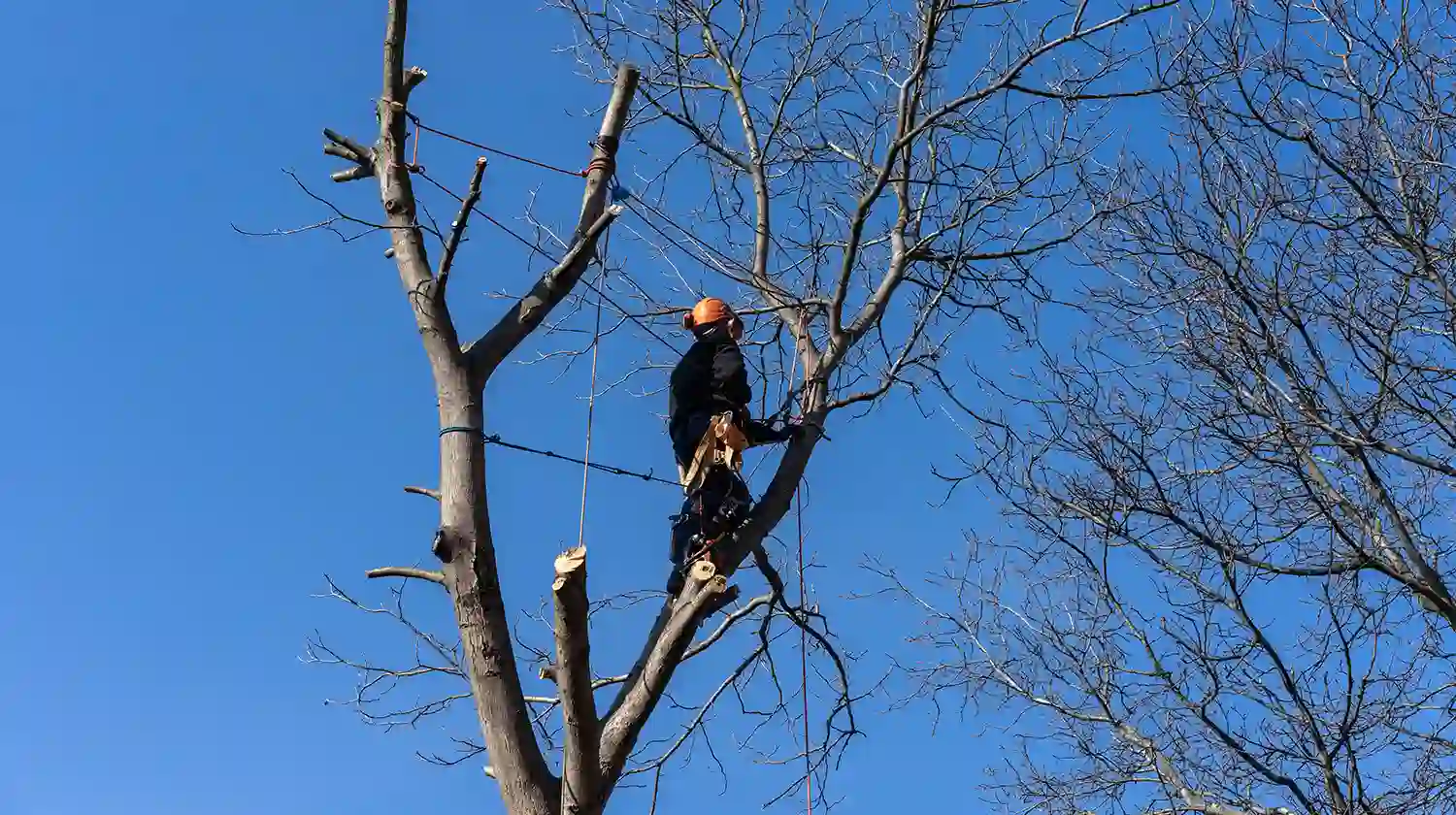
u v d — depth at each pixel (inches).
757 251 452.8
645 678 325.1
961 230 448.8
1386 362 442.0
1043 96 430.0
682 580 350.6
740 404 369.7
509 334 349.4
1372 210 449.4
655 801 433.1
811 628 424.8
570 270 358.3
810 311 438.9
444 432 334.3
